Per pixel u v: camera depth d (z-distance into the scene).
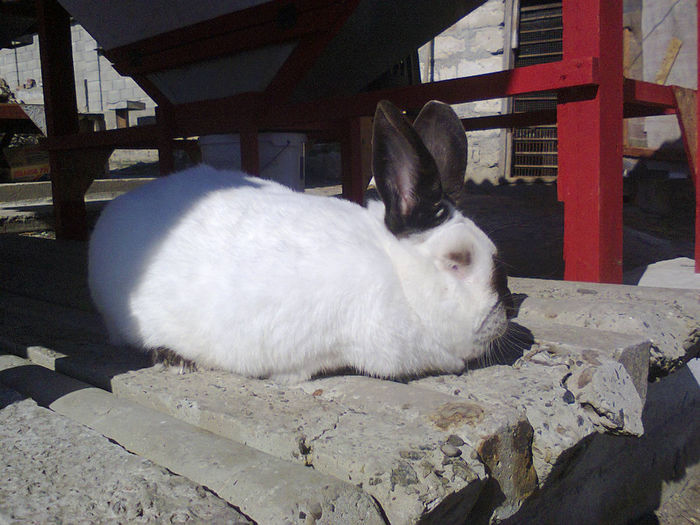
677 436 0.93
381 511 0.39
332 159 3.42
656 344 0.69
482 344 0.56
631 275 1.30
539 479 0.50
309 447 0.44
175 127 1.38
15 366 0.66
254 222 0.57
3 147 3.16
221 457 0.44
